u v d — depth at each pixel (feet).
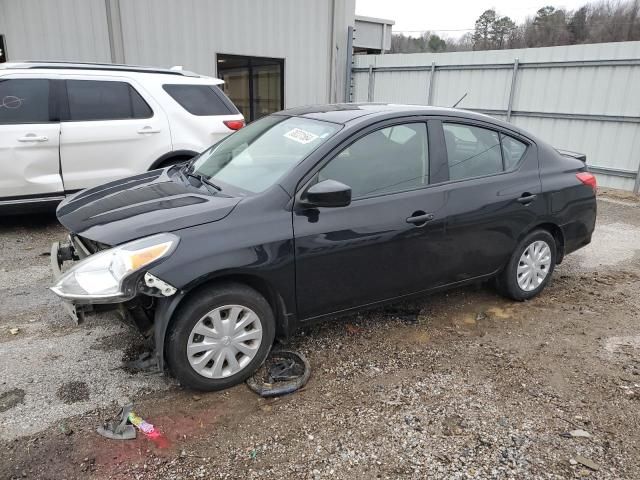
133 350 11.43
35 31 29.07
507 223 13.08
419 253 11.71
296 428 8.97
